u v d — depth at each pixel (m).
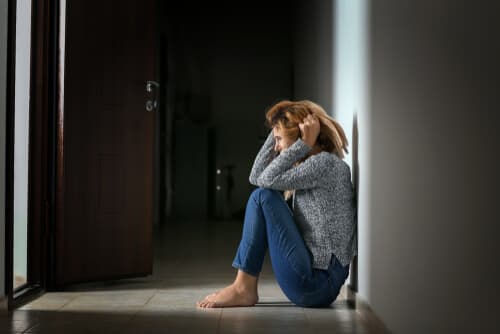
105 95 3.42
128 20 3.54
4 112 2.54
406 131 1.77
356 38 2.83
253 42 10.62
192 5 10.63
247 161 10.64
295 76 7.96
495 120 1.01
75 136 3.26
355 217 2.81
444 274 1.32
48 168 3.19
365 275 2.53
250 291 2.77
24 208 3.26
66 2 3.21
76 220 3.26
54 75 3.20
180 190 10.45
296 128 2.83
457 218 1.23
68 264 3.22
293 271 2.65
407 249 1.74
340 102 3.39
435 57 1.43
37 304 2.79
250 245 2.73
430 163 1.46
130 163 3.55
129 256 3.54
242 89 10.64
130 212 3.55
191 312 2.61
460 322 1.20
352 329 2.31
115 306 2.75
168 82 10.04
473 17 1.13
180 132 10.44
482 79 1.08
